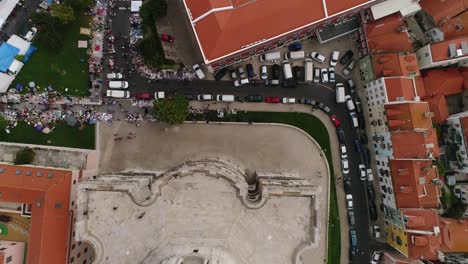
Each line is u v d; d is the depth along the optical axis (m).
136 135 85.56
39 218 70.94
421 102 78.00
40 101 84.44
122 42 86.44
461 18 82.00
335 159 86.94
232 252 51.84
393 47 81.88
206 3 71.62
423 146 76.62
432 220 76.94
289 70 85.88
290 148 86.38
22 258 80.44
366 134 87.56
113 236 53.28
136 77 86.31
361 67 87.12
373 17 80.62
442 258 74.81
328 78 87.38
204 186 55.34
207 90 86.75
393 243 82.62
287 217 54.03
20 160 79.75
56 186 72.19
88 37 85.94
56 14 80.44
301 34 81.69
